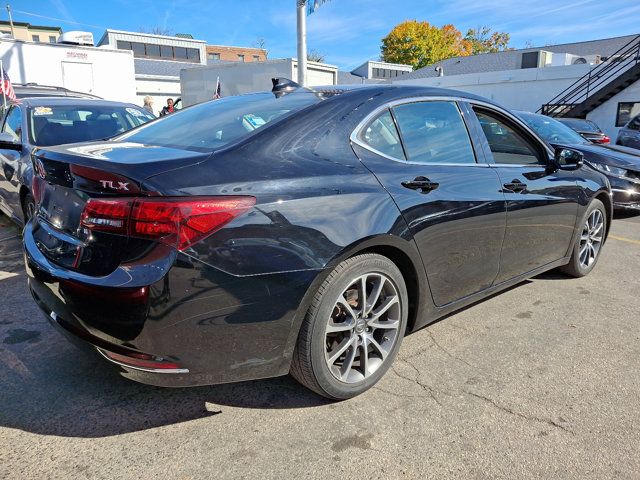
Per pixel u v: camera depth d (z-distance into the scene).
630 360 3.02
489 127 3.38
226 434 2.30
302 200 2.24
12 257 4.82
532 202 3.45
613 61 18.53
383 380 2.77
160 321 1.98
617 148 7.76
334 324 2.44
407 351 3.11
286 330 2.22
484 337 3.31
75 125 5.34
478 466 2.11
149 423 2.38
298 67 11.78
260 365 2.23
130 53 17.33
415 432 2.33
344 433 2.32
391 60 57.00
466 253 2.99
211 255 2.01
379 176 2.57
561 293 4.14
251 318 2.13
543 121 8.45
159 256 1.96
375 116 2.74
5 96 9.05
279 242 2.14
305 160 2.39
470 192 2.96
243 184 2.14
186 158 2.16
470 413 2.47
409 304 2.83
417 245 2.65
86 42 16.64
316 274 2.22
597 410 2.51
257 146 2.33
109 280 2.01
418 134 2.91
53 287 2.21
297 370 2.40
